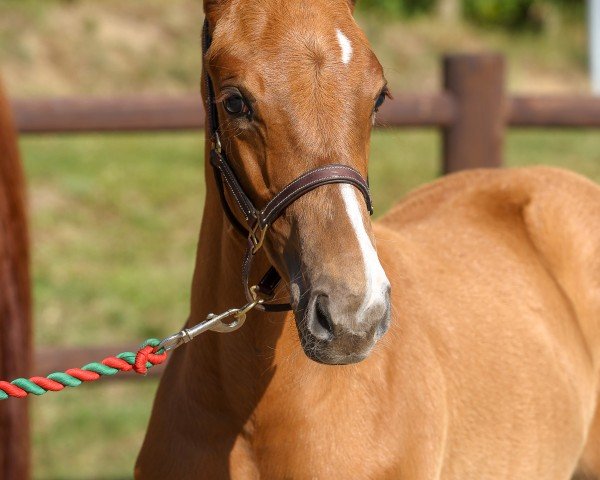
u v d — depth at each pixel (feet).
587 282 17.53
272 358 13.04
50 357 24.40
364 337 10.78
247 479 13.51
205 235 13.67
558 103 27.68
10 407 17.80
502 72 27.32
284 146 11.33
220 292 13.41
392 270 14.73
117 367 12.66
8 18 66.39
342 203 11.10
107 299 37.60
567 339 16.83
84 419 29.73
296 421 13.15
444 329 15.02
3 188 17.42
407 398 13.69
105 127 26.27
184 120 26.53
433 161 59.11
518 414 15.37
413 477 13.58
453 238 16.92
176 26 71.56
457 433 14.64
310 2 11.72
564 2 101.35
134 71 65.98
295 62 11.30
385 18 87.25
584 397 16.88
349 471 13.11
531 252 17.28
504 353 15.53
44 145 55.01
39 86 61.62
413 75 76.59
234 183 12.23
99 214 46.88
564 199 17.90
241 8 11.83
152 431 14.30
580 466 17.83
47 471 27.07
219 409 13.57
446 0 94.27
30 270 17.98
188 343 14.03
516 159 60.75
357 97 11.39
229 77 11.53
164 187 50.57
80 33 67.46
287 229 11.48
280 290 12.82
